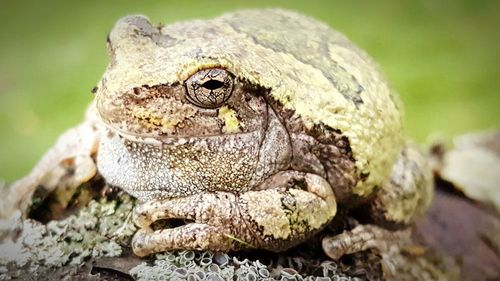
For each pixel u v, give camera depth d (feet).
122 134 0.38
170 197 0.39
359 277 0.42
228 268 0.39
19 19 1.13
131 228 0.41
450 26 1.08
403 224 0.44
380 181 0.42
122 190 0.42
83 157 0.42
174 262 0.39
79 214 0.42
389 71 0.95
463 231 0.53
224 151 0.39
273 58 0.41
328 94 0.41
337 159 0.41
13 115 0.89
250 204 0.39
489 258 0.52
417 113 0.89
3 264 0.40
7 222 0.43
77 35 1.07
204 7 1.11
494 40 1.05
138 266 0.39
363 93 0.42
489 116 0.88
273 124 0.40
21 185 0.44
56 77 0.96
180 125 0.38
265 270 0.40
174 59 0.38
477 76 0.95
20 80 0.96
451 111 0.89
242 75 0.39
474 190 0.56
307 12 1.12
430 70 0.96
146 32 0.40
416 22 1.10
